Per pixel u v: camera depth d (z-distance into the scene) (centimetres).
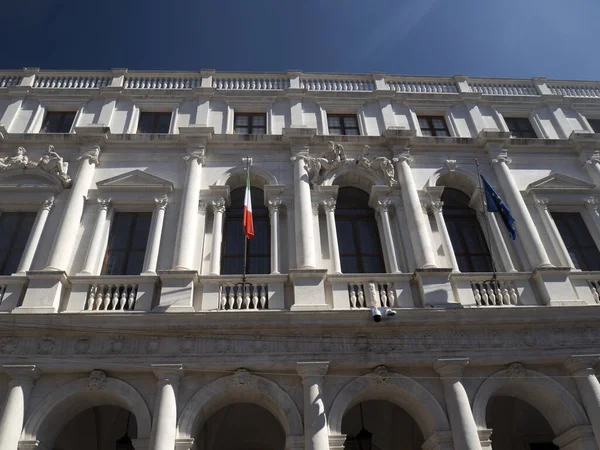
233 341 1543
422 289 1695
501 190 2105
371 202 2050
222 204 1956
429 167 2155
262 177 2061
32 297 1598
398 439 1930
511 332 1617
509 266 1861
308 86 2458
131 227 1930
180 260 1738
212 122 2247
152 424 1412
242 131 2269
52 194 1936
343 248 1944
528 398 1645
